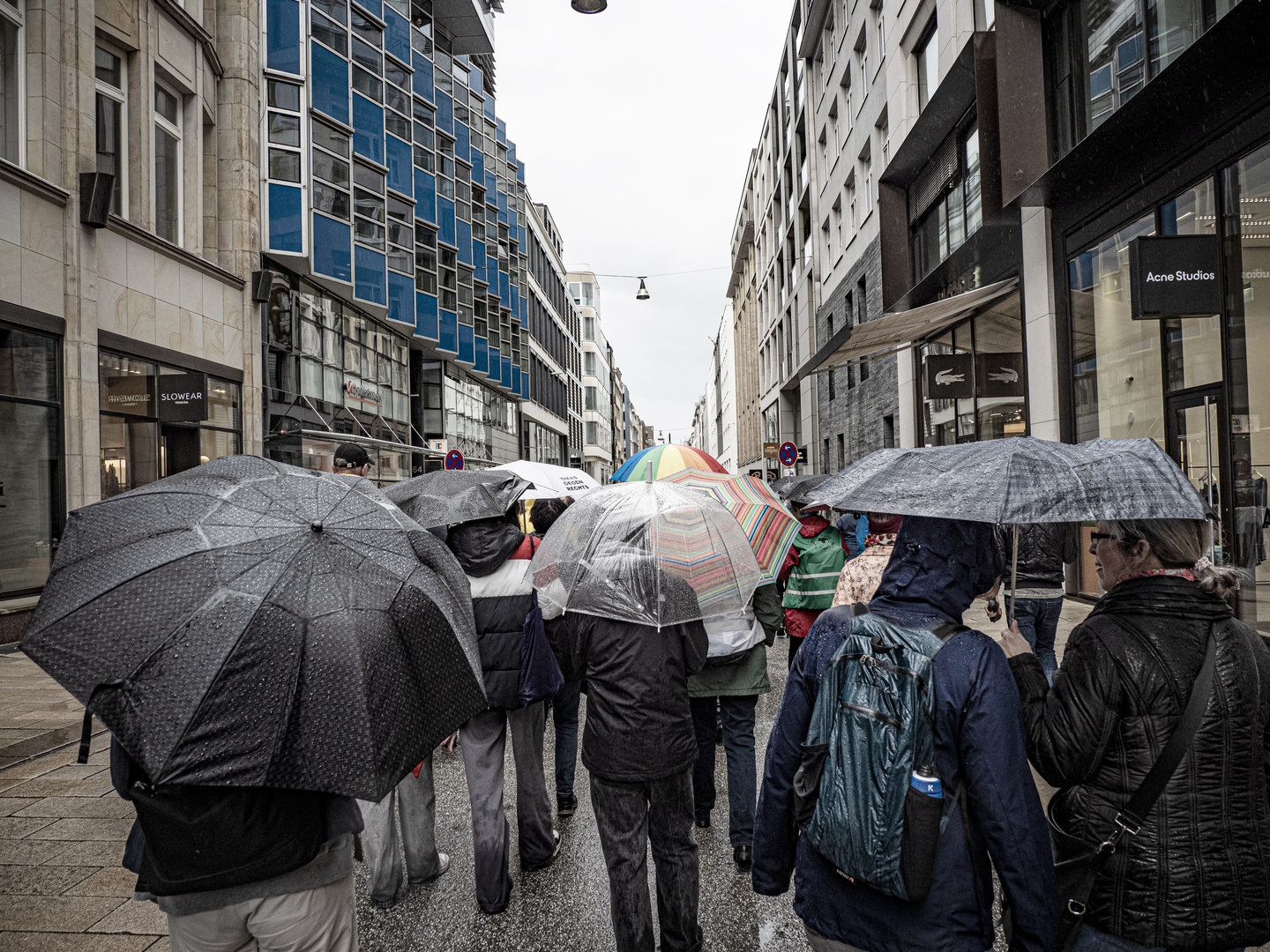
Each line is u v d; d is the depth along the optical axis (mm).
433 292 29328
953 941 1698
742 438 59469
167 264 14477
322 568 1788
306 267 19984
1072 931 1824
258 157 18547
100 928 3234
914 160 16688
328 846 1963
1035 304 11320
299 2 19594
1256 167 7113
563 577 2914
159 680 1589
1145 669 1757
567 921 3320
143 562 1723
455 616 2018
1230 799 1721
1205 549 1848
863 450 23047
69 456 11484
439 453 30219
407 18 25938
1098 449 1967
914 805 1657
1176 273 6668
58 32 11508
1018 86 11133
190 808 1708
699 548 3088
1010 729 1718
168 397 12141
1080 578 10906
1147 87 7371
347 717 1650
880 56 19734
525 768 3797
